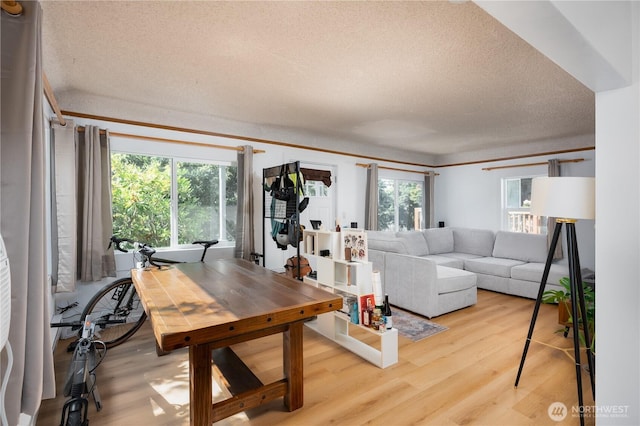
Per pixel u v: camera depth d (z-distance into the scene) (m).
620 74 1.34
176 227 3.96
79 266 3.24
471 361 2.47
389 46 2.29
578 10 1.04
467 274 3.81
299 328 1.90
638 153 1.42
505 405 1.92
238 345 2.79
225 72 2.74
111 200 3.39
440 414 1.84
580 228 4.80
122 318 2.98
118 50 2.35
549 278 3.99
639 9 1.40
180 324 1.38
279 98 3.39
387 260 3.98
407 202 6.68
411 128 4.64
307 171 3.64
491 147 5.94
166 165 3.91
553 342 2.82
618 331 1.49
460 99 3.38
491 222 6.03
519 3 0.92
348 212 5.60
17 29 1.14
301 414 1.85
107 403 1.97
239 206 4.28
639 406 1.44
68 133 3.03
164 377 2.29
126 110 3.55
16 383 1.06
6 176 1.08
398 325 3.25
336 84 2.99
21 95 1.12
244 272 2.46
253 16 1.93
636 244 1.43
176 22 1.99
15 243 1.08
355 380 2.21
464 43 2.24
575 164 4.96
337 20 1.97
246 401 1.74
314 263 5.11
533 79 2.86
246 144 4.43
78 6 1.82
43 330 1.33
